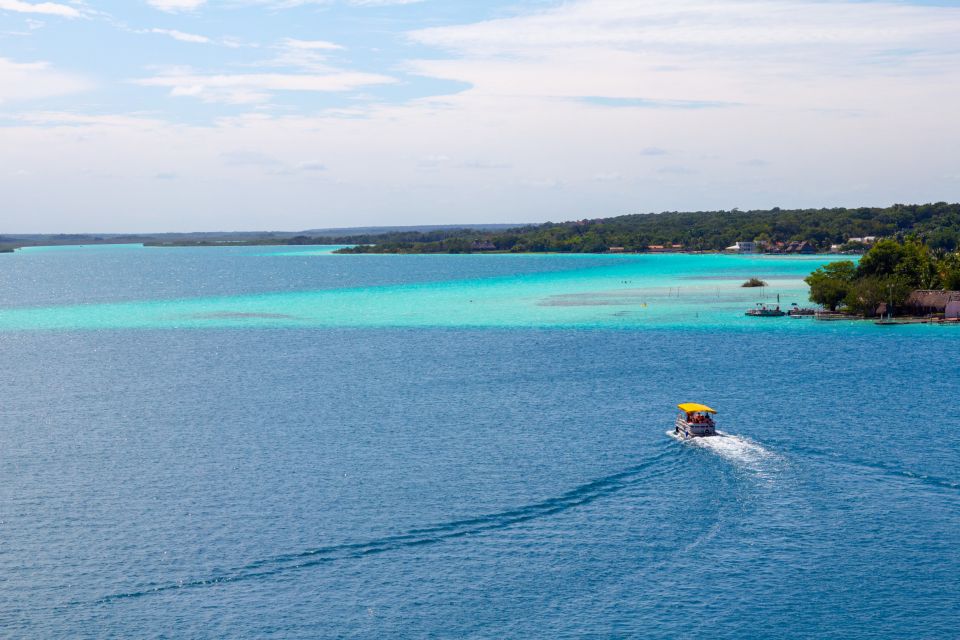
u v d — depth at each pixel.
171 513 64.00
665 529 60.25
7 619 48.84
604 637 46.91
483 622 48.50
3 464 76.56
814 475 70.38
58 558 56.50
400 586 52.59
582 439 82.00
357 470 73.50
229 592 52.00
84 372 125.38
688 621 48.41
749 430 83.75
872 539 58.06
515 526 61.09
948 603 49.94
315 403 100.56
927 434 81.44
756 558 55.69
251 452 79.44
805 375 113.12
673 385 107.56
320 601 50.88
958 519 61.16
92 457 78.62
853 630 47.44
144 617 49.19
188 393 108.12
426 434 84.88
